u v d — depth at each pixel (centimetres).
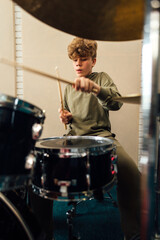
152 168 43
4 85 146
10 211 59
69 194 55
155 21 36
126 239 68
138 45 144
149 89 40
